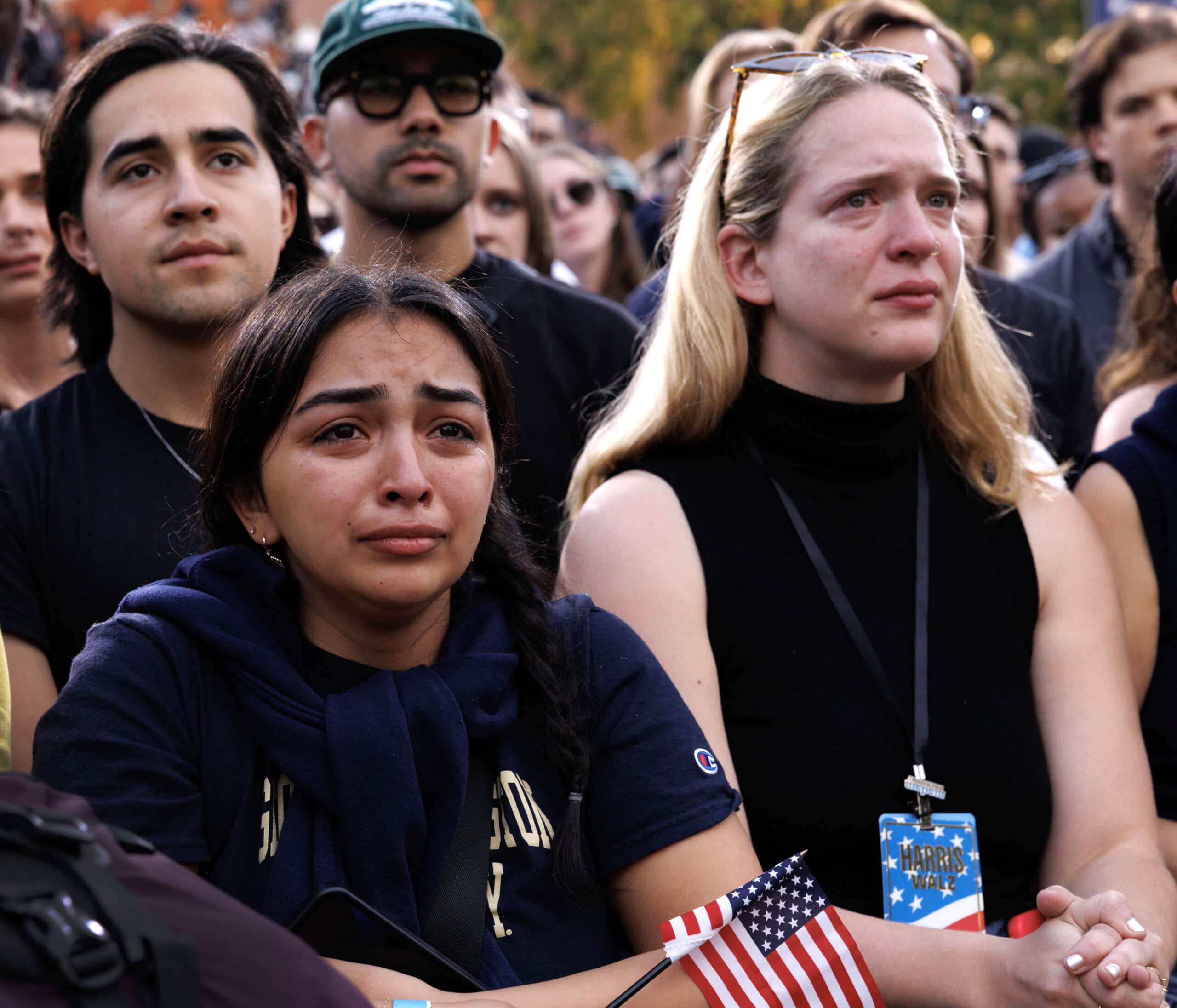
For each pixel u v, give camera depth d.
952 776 2.33
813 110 2.54
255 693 1.89
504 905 1.89
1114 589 2.61
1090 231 4.73
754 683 2.37
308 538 1.90
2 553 2.51
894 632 2.41
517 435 2.91
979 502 2.60
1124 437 3.12
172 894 1.21
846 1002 1.95
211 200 2.69
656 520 2.46
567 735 1.97
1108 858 2.33
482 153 3.61
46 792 1.28
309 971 1.21
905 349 2.44
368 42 3.45
